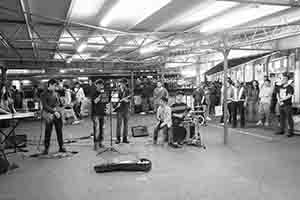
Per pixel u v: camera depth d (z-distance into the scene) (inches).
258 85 338.0
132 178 138.9
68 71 550.6
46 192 122.0
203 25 261.1
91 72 565.0
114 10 206.5
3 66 452.4
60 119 195.5
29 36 283.9
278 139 236.2
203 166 157.9
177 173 145.9
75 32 290.7
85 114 462.6
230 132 274.1
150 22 250.2
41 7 193.9
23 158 181.0
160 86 297.3
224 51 223.3
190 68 539.8
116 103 229.8
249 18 237.5
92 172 149.4
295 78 291.9
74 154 190.5
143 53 459.2
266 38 261.0
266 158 174.1
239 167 155.3
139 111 510.6
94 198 114.8
